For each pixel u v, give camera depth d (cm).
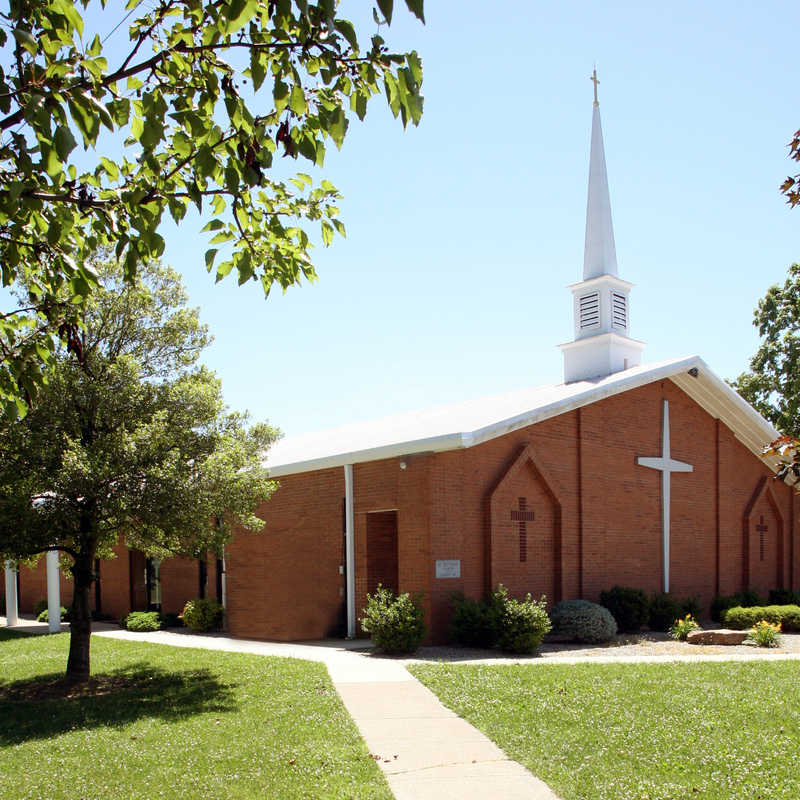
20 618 2542
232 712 964
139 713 991
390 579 1758
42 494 1155
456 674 1138
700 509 2281
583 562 1853
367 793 644
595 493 1927
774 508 2575
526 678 1100
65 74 379
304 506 1906
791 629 1897
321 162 439
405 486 1600
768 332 3319
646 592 1955
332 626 1794
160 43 484
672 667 1207
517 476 1733
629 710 911
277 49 414
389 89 411
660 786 651
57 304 539
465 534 1612
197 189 439
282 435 1456
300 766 722
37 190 439
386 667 1241
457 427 1656
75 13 354
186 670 1320
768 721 862
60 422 1155
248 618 1964
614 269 2278
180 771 724
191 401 1254
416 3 323
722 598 2211
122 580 2427
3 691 1230
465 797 641
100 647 1689
